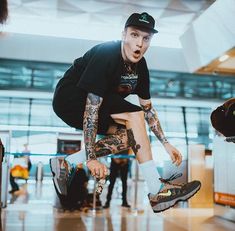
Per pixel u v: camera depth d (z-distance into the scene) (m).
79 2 7.38
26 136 14.40
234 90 13.98
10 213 4.34
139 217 4.25
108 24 8.91
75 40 10.46
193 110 16.02
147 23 1.30
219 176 4.44
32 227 3.41
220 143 4.45
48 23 9.14
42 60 10.40
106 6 7.54
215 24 4.11
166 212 4.75
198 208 5.26
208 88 13.73
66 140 5.34
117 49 1.37
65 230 3.31
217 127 2.18
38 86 13.20
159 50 11.14
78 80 1.44
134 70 1.44
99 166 1.26
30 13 8.27
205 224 3.83
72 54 10.46
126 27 1.34
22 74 12.06
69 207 4.70
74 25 9.23
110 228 3.47
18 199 6.13
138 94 1.67
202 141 15.73
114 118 1.44
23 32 10.16
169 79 12.34
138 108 1.44
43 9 7.94
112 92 1.46
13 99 14.53
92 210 4.70
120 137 1.45
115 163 5.21
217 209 4.41
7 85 12.96
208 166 5.95
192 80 12.46
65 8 7.82
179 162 1.66
